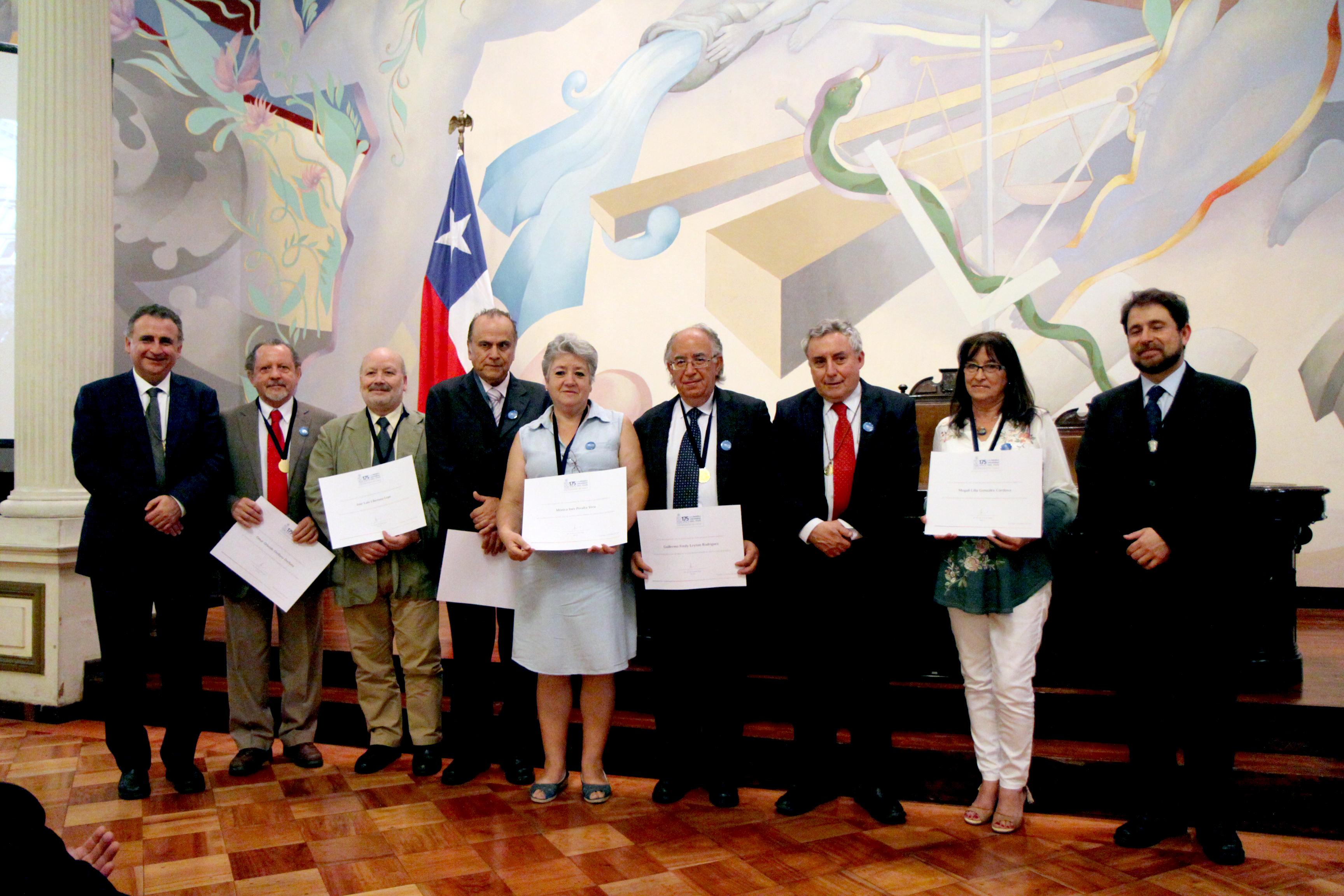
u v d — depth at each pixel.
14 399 3.81
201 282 5.95
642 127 5.31
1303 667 3.10
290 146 6.02
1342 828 2.29
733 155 5.15
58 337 3.77
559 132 5.48
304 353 5.98
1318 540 4.41
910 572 3.03
